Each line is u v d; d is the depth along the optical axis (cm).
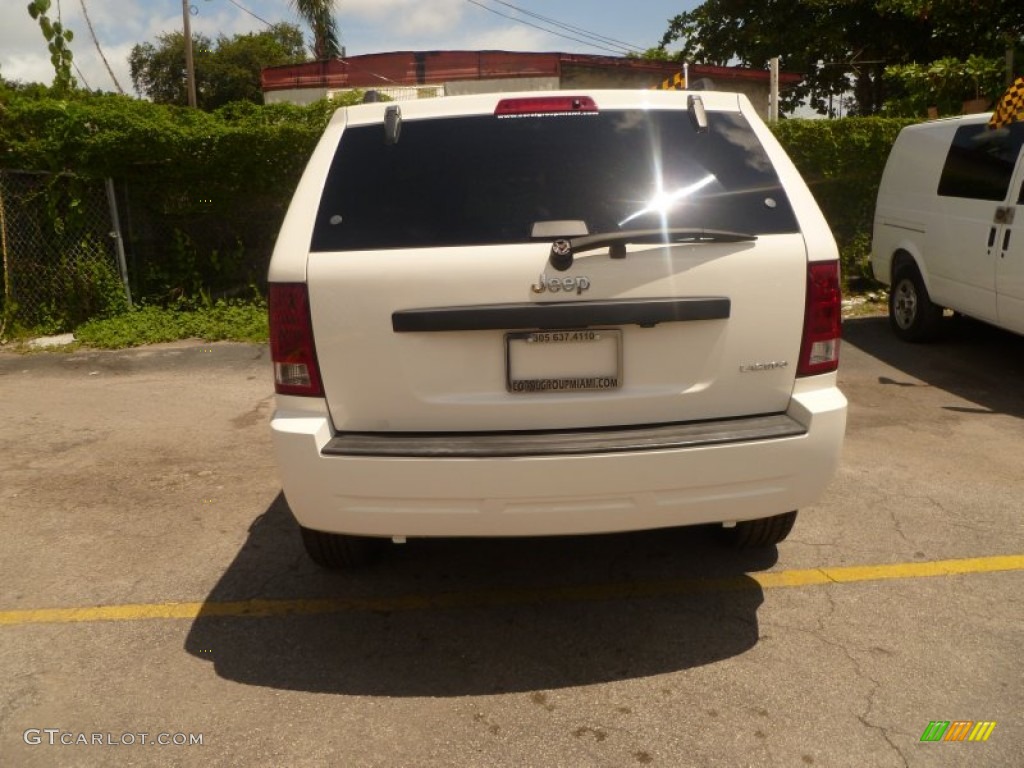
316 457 292
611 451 287
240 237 1054
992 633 333
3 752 275
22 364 848
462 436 299
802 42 2130
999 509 448
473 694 303
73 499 489
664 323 298
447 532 296
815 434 300
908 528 427
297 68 2119
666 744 274
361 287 293
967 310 736
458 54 2067
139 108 1029
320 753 273
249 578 393
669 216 304
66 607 369
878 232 888
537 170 311
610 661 321
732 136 325
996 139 712
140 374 797
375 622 353
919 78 1242
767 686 303
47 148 959
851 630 337
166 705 299
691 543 417
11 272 970
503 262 292
